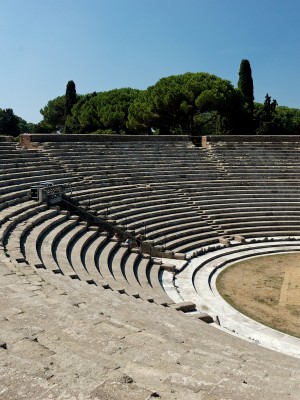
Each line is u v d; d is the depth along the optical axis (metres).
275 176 39.22
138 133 64.38
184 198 34.56
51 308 9.88
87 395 4.98
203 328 13.91
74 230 23.77
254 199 36.00
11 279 13.29
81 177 31.98
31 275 14.30
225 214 33.84
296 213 35.00
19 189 25.94
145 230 28.77
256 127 63.16
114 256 23.66
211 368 7.20
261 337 17.33
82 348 7.30
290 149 42.72
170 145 40.97
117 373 5.93
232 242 31.19
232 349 10.23
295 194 37.06
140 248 26.14
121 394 5.08
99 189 31.31
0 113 90.69
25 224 21.55
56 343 7.42
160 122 58.50
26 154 31.16
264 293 22.64
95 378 5.77
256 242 31.48
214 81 55.94
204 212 33.56
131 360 7.18
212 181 37.28
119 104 66.00
